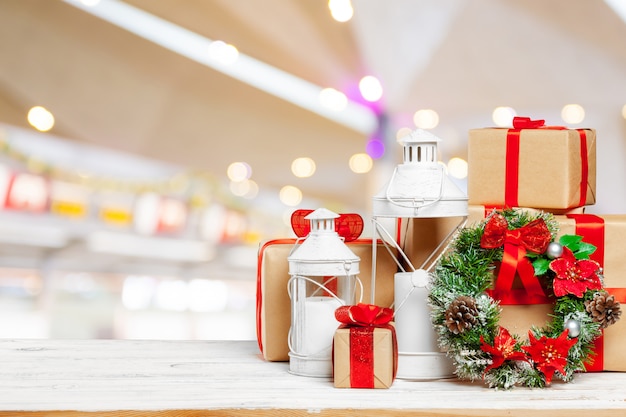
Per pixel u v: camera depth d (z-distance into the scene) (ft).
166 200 11.20
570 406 3.91
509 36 10.37
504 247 4.46
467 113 10.66
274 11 10.61
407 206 4.48
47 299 11.09
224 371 4.70
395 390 4.25
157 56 10.76
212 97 10.90
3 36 10.58
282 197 11.13
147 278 11.34
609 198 10.32
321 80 10.82
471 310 4.25
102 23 10.64
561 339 4.20
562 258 4.40
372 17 10.56
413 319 4.55
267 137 11.00
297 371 4.60
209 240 11.37
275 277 4.96
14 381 4.41
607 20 10.09
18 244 11.01
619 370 4.63
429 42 10.55
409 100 10.75
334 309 4.57
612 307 4.34
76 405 3.89
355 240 5.24
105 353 5.25
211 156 11.08
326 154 10.98
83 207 11.14
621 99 10.28
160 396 4.07
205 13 10.65
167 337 11.27
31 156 10.94
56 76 10.74
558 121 10.45
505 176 4.87
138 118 10.93
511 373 4.25
